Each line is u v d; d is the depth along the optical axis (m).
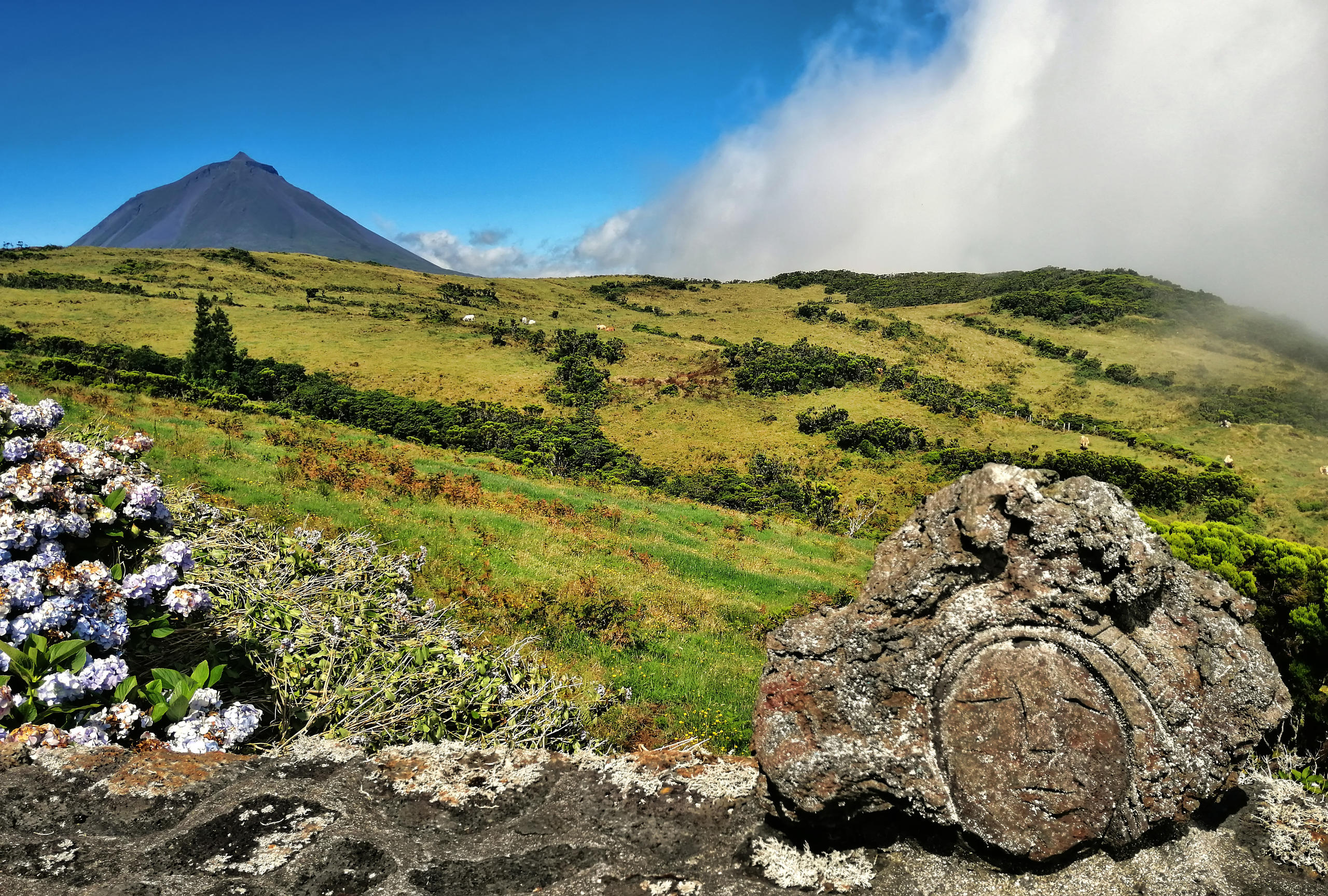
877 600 2.60
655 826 2.62
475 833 2.60
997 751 2.42
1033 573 2.55
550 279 161.50
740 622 12.50
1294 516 49.12
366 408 46.16
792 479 47.28
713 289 164.62
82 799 2.67
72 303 72.88
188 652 4.66
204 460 14.67
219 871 2.37
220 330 51.28
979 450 54.06
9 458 4.31
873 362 79.69
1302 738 5.57
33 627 3.57
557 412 62.25
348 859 2.44
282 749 3.74
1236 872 2.43
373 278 121.81
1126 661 2.50
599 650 9.60
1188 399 81.56
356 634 5.05
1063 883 2.40
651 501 28.97
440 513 15.09
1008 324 123.31
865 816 2.49
